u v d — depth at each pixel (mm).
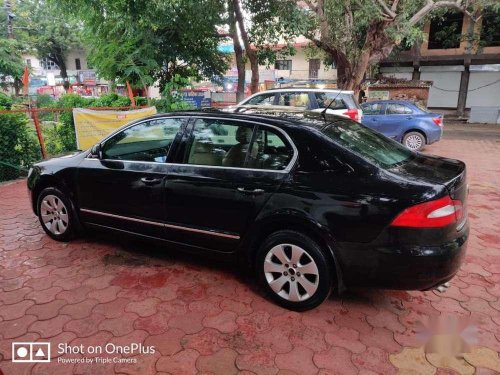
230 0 11539
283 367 2596
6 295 3398
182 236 3645
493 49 21000
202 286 3572
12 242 4504
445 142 13648
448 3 12750
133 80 13000
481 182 7738
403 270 2770
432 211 2695
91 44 14250
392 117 11625
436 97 23438
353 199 2848
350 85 12750
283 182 3100
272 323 3049
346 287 3061
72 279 3676
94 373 2539
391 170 2967
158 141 3834
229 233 3361
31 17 31172
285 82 23438
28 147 7770
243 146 3367
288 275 3154
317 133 3145
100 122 8352
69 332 2922
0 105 10141
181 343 2816
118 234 4121
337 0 11078
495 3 13820
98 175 4023
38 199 4559
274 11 11406
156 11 11156
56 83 34688
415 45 21484
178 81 12805
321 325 3031
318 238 3008
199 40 13656
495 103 22156
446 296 3490
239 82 13344
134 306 3250
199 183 3443
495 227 5203
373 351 2756
